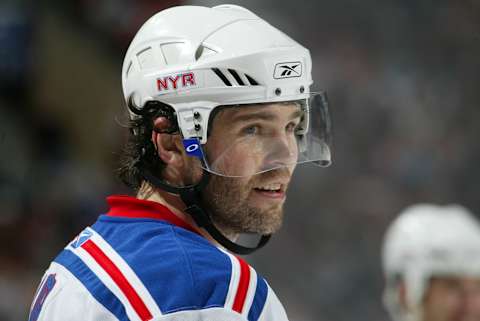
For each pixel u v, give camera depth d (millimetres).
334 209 22641
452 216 8133
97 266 4465
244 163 4656
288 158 4715
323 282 21516
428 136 24781
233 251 4797
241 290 4277
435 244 7953
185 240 4473
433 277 7957
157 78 4754
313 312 21141
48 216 18328
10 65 19781
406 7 26203
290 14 25016
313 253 21859
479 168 24797
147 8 21891
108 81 21578
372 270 22109
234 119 4664
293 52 4746
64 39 21000
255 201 4727
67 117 20641
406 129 24734
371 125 24516
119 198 4805
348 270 21859
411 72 25719
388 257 8375
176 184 4770
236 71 4645
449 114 25375
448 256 7906
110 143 20719
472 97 25766
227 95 4637
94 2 21703
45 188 18812
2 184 18234
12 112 19672
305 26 25156
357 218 22766
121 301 4273
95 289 4367
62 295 4492
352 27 25516
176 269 4266
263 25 4867
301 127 5066
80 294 4402
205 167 4656
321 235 22172
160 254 4352
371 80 25188
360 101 24781
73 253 4664
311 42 25250
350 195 23047
